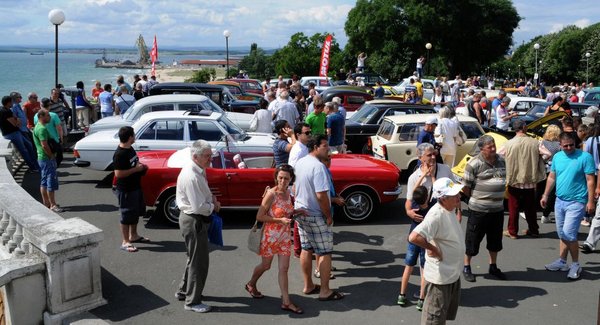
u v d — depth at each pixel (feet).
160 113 37.22
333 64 175.94
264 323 18.53
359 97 64.28
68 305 18.75
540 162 26.84
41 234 18.51
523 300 20.47
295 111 43.39
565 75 265.75
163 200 28.04
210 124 36.11
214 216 19.52
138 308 19.54
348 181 28.84
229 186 28.09
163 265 23.48
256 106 57.98
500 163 21.53
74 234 18.58
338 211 30.17
